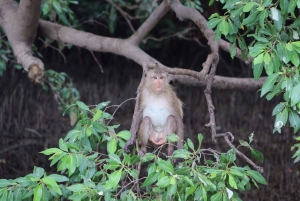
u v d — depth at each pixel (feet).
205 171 21.65
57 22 46.24
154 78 28.45
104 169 23.02
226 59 72.64
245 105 64.08
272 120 61.26
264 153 54.29
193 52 72.49
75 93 48.11
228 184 22.66
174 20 66.08
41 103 63.10
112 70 71.77
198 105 65.67
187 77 39.19
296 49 21.39
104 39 40.93
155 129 28.66
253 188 48.57
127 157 21.68
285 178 49.88
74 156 22.43
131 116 63.98
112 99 67.51
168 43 70.54
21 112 61.87
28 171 50.47
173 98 28.89
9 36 38.78
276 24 21.81
